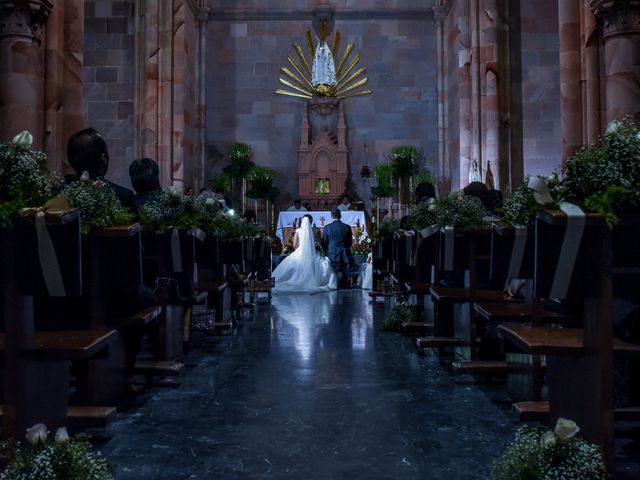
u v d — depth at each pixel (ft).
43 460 9.66
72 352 11.44
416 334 29.71
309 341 27.86
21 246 10.69
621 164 10.68
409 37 72.38
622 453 13.14
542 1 55.26
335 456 13.32
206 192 30.89
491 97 53.98
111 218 14.90
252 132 72.59
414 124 72.49
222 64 72.59
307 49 72.74
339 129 71.31
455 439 14.40
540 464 9.87
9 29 27.84
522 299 20.16
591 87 33.04
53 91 29.89
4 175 10.71
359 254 60.54
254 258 39.96
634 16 28.30
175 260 20.57
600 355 10.18
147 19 58.49
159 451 13.62
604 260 10.12
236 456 13.32
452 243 21.13
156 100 58.29
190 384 19.88
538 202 10.82
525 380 16.33
